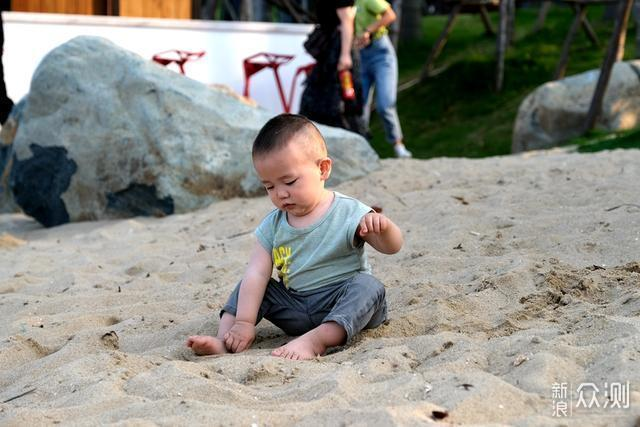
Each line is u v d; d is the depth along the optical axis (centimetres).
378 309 457
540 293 488
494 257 587
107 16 1456
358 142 984
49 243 846
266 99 1509
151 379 383
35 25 1329
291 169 443
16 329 513
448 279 552
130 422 326
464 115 1881
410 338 429
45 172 967
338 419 320
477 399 330
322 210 459
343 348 445
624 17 1384
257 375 391
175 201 916
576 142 1375
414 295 513
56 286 645
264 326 505
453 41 2381
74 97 956
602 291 495
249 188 941
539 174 912
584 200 752
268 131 449
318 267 457
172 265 681
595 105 1409
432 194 854
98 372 402
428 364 396
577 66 1969
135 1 1503
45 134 963
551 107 1492
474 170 984
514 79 1966
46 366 436
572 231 644
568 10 2627
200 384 370
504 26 1936
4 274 704
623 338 382
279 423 326
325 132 982
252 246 722
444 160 1077
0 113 1095
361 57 1261
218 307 545
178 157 919
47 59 979
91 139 943
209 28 1450
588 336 403
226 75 1475
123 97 948
